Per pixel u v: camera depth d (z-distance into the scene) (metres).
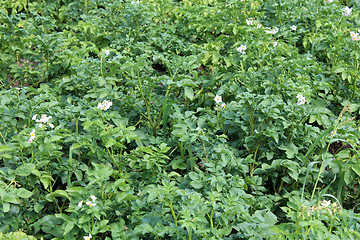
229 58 5.08
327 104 4.96
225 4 6.34
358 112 5.07
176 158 4.10
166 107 4.23
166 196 3.06
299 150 4.16
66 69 5.42
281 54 5.42
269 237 3.09
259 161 4.11
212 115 4.27
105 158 3.91
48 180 3.39
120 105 4.43
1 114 4.04
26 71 5.35
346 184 3.96
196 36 6.21
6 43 5.67
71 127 4.09
